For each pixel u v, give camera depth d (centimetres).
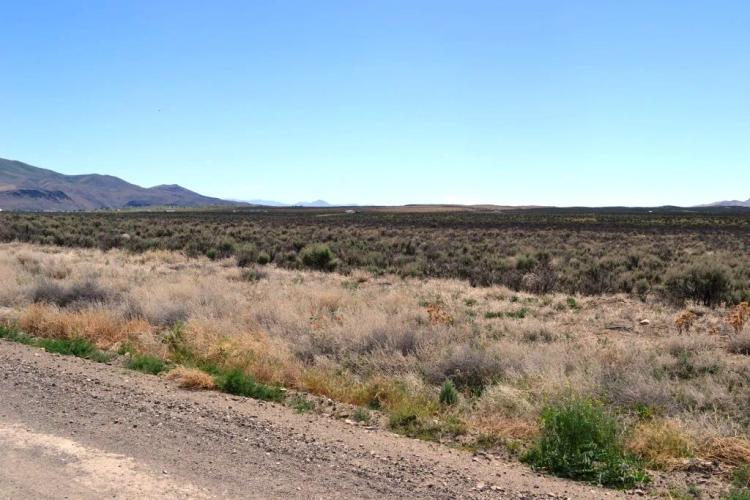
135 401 752
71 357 1001
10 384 805
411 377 944
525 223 8569
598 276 2480
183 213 14312
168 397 780
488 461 609
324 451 605
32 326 1259
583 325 1584
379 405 841
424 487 526
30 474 523
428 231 6266
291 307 1511
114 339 1180
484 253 3697
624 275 2461
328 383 913
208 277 2211
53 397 755
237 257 3234
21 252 2944
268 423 691
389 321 1327
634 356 1117
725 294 1961
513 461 617
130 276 2252
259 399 817
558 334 1381
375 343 1151
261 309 1468
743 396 870
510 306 1844
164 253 3378
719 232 6406
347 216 11512
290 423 700
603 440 619
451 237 5253
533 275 2445
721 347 1281
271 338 1220
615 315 1717
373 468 565
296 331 1280
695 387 920
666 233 6209
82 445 595
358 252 3456
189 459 568
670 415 798
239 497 490
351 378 978
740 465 610
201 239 4253
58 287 1667
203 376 862
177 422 677
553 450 606
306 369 1002
